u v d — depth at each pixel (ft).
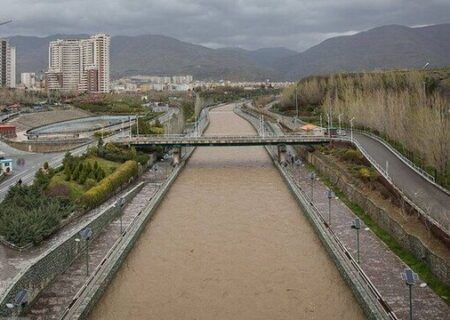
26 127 648.79
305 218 253.03
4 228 181.47
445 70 574.97
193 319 151.64
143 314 154.92
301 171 359.46
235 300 163.63
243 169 390.01
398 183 246.68
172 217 259.19
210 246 214.69
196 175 367.04
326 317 151.53
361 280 162.09
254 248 211.20
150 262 197.36
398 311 140.05
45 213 200.13
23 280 143.54
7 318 132.77
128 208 260.21
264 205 280.31
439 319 134.92
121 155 346.13
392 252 185.78
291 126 549.13
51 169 288.30
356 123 452.35
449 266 148.87
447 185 244.42
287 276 181.68
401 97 394.73
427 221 184.24
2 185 272.72
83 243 193.06
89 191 247.29
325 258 197.98
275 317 152.05
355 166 304.71
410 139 307.78
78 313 142.20
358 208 246.06
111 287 173.99
